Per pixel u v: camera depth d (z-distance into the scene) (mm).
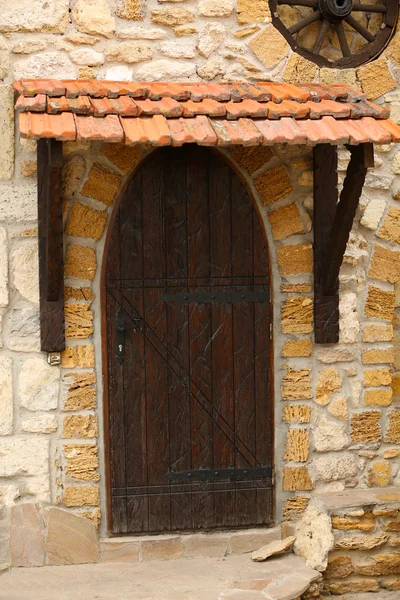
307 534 4203
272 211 4219
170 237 4156
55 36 4023
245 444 4301
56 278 3949
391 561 4234
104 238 4113
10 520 4090
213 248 4195
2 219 4012
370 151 3654
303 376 4301
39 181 3936
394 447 4422
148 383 4199
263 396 4293
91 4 4035
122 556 4191
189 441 4258
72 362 4102
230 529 4316
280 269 4266
